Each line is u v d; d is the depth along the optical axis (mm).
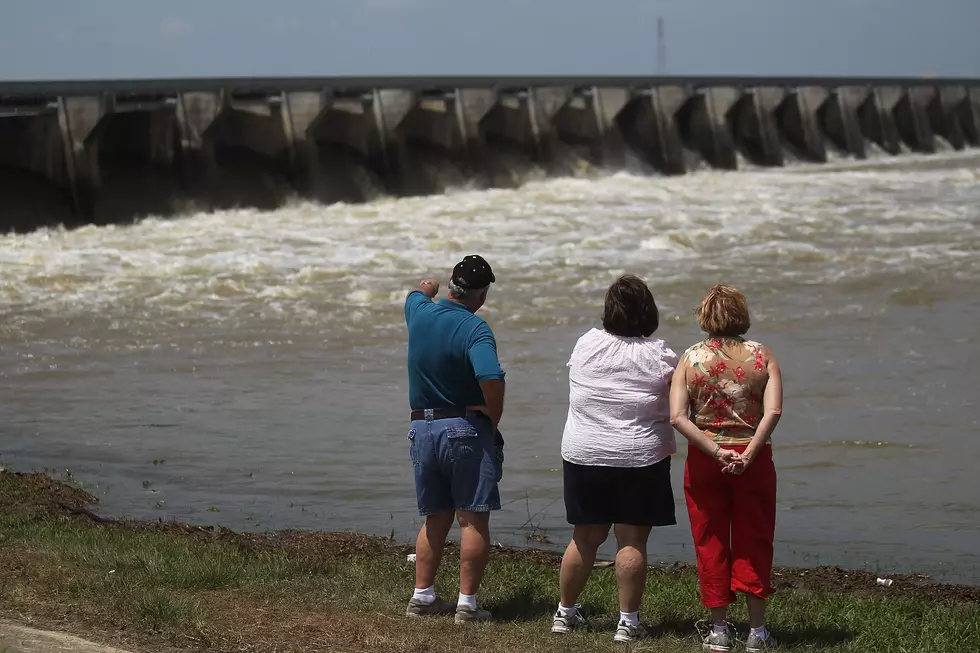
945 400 19891
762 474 8633
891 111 81062
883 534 13672
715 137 66812
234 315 27734
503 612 9742
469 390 9078
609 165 62000
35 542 11094
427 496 9250
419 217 44125
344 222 42719
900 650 9023
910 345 24375
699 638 9141
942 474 15984
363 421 18656
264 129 48500
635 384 8727
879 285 31344
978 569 12539
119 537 11875
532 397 19969
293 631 8523
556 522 13836
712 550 8727
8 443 17328
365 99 51500
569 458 8883
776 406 8523
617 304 8852
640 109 64000
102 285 30906
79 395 20438
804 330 25984
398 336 25750
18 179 41438
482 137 56406
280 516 13961
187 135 45312
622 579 8852
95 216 41781
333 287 31062
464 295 9180
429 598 9391
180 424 18484
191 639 8164
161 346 24578
